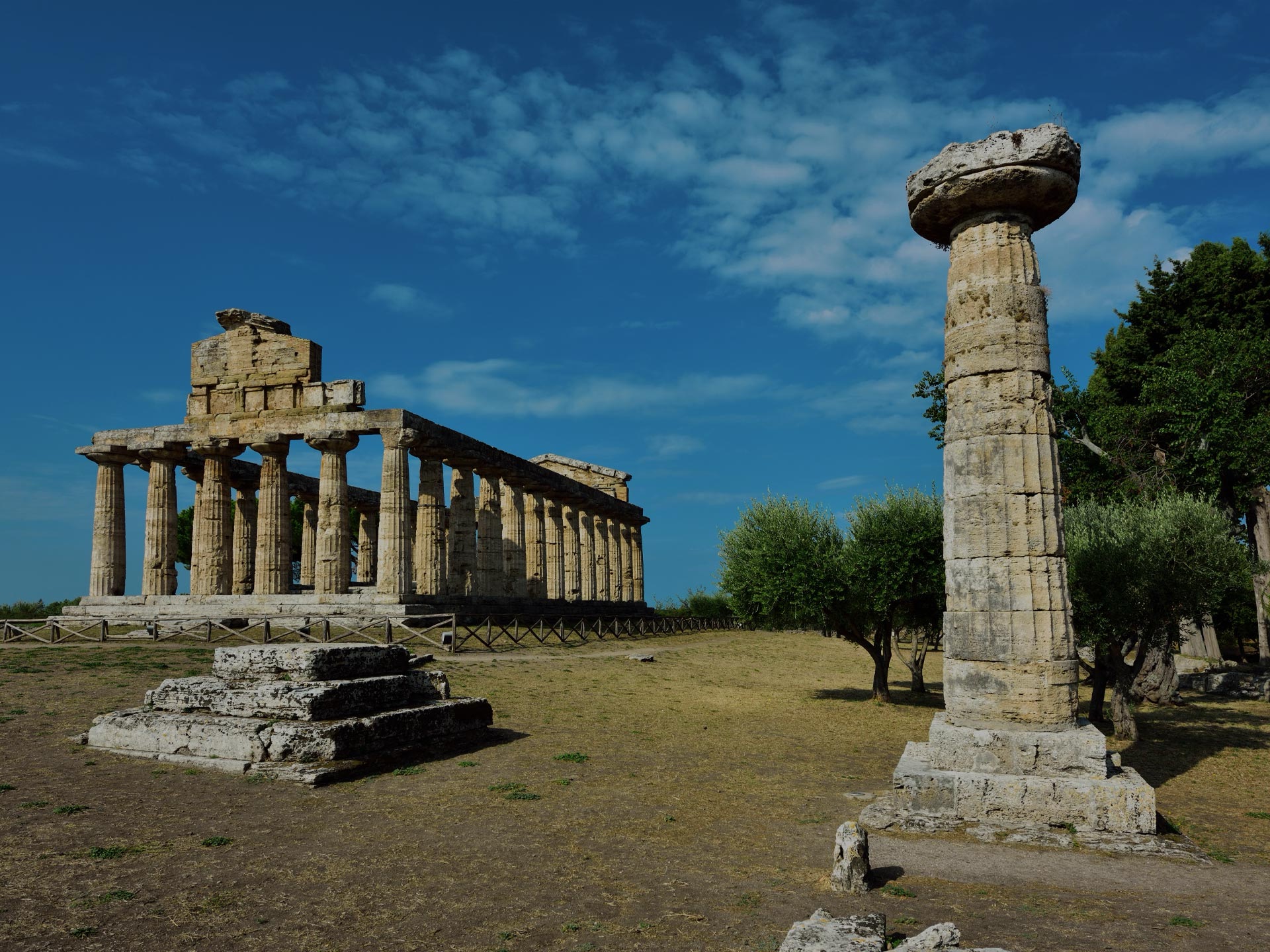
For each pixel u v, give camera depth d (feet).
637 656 107.55
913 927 25.70
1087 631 64.95
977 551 42.65
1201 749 61.00
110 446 127.85
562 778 45.50
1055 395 106.42
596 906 27.30
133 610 119.85
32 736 49.08
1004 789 38.40
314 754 43.06
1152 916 27.37
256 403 122.21
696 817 39.19
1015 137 42.47
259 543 118.42
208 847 31.99
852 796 44.32
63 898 26.53
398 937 24.49
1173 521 64.95
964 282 44.83
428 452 125.59
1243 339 99.55
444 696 58.13
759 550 88.28
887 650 86.84
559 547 167.02
